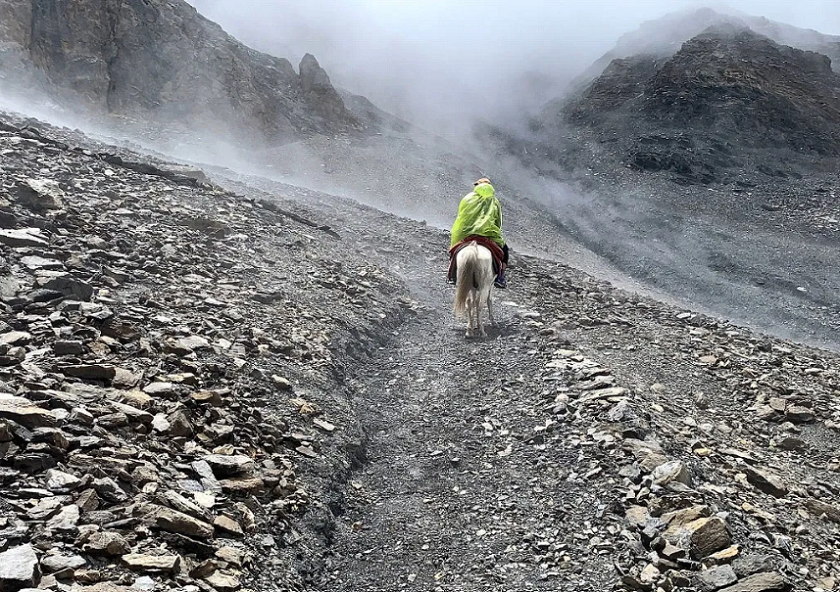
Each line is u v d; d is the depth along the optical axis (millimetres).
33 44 55062
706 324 17844
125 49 61094
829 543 8008
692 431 10336
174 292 11500
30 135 17516
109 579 5125
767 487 9031
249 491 7223
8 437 6012
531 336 13547
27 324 8508
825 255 51344
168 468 6855
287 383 9789
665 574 6641
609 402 10133
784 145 85688
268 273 14117
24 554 4844
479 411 10547
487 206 14234
